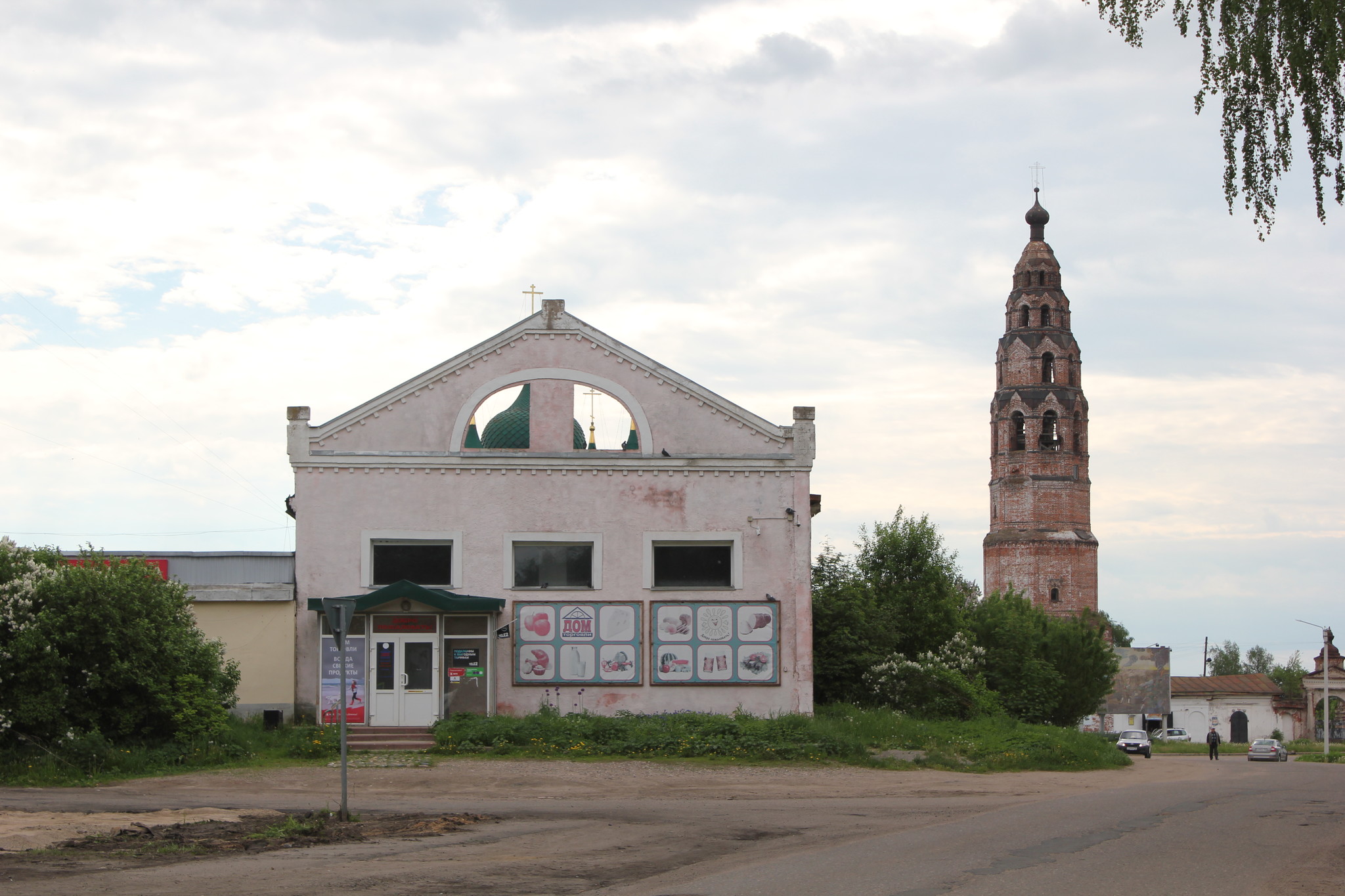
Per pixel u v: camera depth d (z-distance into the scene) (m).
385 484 31.42
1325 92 13.42
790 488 32.16
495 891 11.32
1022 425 92.25
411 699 30.62
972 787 23.98
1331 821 17.91
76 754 22.80
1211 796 22.98
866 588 41.75
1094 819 17.75
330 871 12.47
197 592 30.45
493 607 30.55
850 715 31.97
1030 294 93.19
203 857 13.55
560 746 27.56
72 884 11.62
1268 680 95.88
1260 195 13.87
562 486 31.80
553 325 32.34
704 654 31.58
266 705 30.33
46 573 23.89
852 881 11.70
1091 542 90.44
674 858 13.51
